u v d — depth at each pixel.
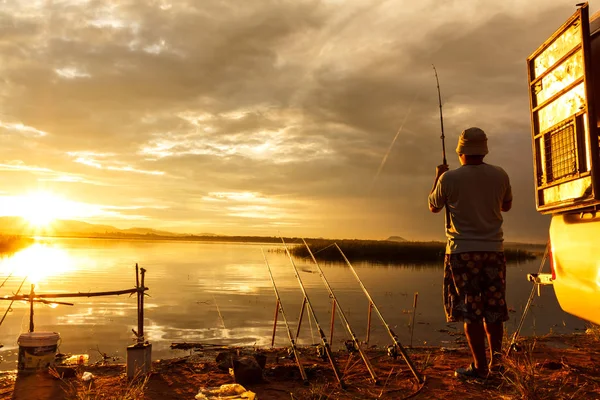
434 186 4.58
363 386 4.12
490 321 3.90
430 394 3.83
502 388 3.85
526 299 14.34
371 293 15.79
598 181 2.95
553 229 3.68
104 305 12.82
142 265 27.53
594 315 3.20
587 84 3.00
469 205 3.90
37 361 4.53
